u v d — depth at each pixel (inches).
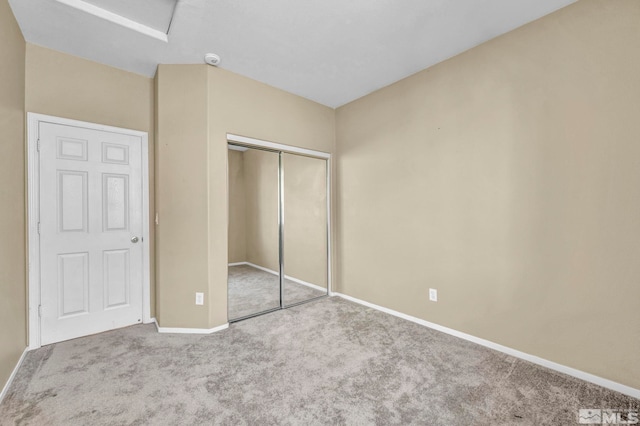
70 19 75.5
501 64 82.4
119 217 100.0
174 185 97.6
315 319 108.7
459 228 92.7
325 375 71.8
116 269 99.4
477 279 88.4
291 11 72.9
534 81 76.2
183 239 97.7
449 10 72.5
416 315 105.3
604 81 65.6
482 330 87.5
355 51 91.1
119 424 55.1
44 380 68.9
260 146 112.8
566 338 71.6
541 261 75.6
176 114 97.7
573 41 69.7
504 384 67.8
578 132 69.4
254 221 116.1
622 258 63.9
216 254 99.4
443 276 97.0
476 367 75.1
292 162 126.6
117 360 78.4
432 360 78.8
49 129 87.8
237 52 91.4
